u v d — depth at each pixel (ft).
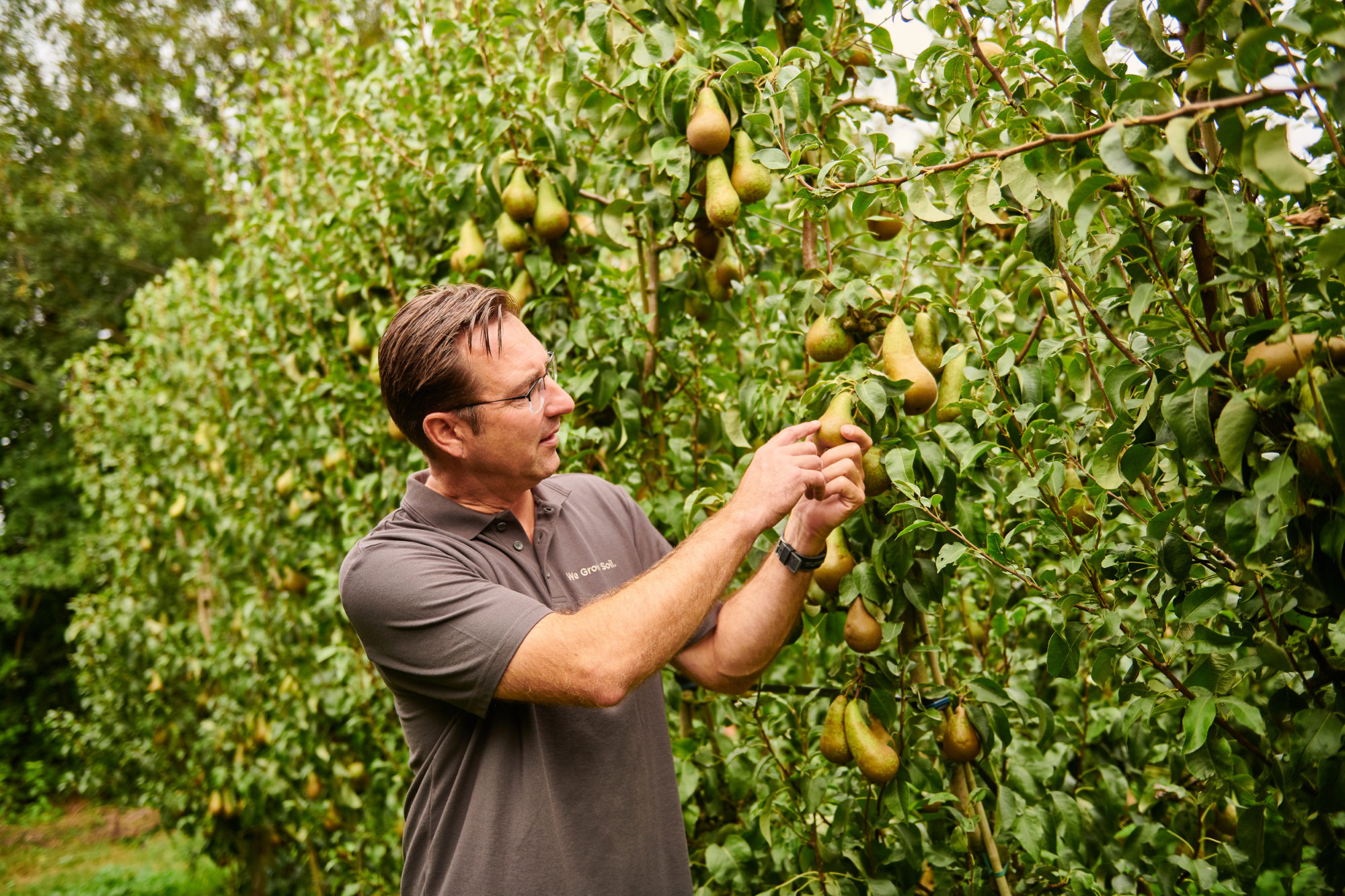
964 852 7.11
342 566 6.00
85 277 46.24
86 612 23.32
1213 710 4.84
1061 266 5.47
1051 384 6.56
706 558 5.30
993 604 8.94
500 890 5.35
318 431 13.50
